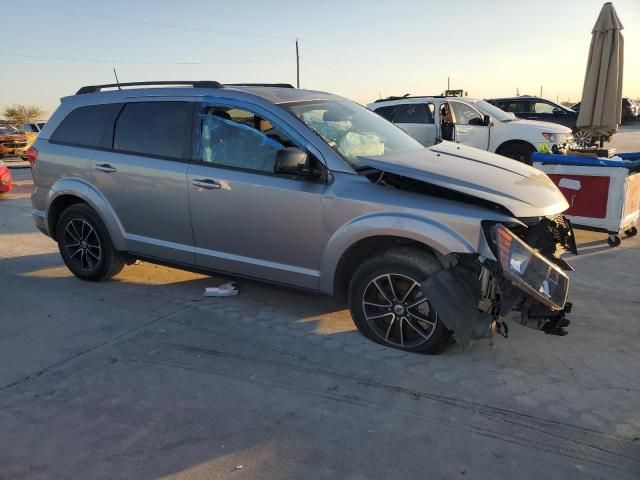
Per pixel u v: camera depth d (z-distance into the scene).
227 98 4.28
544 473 2.55
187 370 3.57
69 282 5.40
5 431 2.93
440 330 3.57
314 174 3.79
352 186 3.72
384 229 3.55
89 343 3.99
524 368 3.54
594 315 4.41
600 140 12.08
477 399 3.18
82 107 5.15
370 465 2.62
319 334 4.09
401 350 3.79
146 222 4.73
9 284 5.36
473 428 2.90
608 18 8.45
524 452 2.70
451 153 4.37
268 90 4.48
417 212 3.50
